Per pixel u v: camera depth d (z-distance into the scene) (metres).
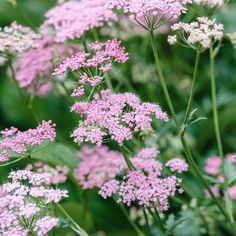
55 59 5.94
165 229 5.14
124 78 7.18
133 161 5.20
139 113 4.62
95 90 5.53
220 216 6.60
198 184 7.46
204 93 9.06
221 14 9.02
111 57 4.97
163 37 8.99
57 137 6.25
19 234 4.09
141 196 4.71
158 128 7.22
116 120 4.55
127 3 4.77
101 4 5.91
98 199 8.25
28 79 6.21
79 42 6.43
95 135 4.53
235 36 5.53
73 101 6.05
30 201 4.58
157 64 4.86
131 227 8.03
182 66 9.19
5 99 9.52
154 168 5.10
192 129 8.48
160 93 8.51
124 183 4.84
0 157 4.69
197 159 7.91
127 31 7.32
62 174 5.75
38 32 6.54
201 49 4.84
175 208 7.10
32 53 6.09
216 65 9.48
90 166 5.80
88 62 4.63
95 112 4.59
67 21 5.88
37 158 5.94
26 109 9.29
